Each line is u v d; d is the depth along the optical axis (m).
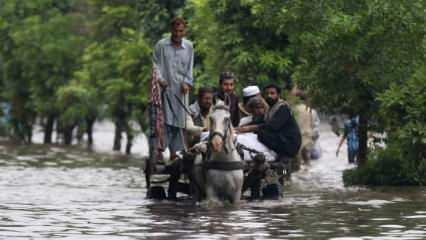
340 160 79.31
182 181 49.59
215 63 66.25
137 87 89.06
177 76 48.09
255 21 62.16
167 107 47.88
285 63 63.38
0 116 126.31
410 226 37.09
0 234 35.09
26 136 120.25
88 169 69.75
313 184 55.94
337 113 57.53
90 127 110.94
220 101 44.69
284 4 55.34
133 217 39.91
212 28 65.88
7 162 76.94
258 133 47.62
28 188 53.31
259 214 40.97
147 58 82.75
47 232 35.59
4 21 116.81
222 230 36.09
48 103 112.50
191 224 37.78
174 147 48.00
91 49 97.31
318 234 35.12
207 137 46.28
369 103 55.28
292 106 66.94
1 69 119.31
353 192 50.34
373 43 53.72
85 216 40.22
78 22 113.69
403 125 52.47
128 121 94.19
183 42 48.47
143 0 80.00
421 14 53.03
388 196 48.03
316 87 55.62
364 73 53.88
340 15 53.50
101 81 96.12
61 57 112.38
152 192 47.56
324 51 54.44
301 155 70.00
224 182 44.22
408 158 52.97
